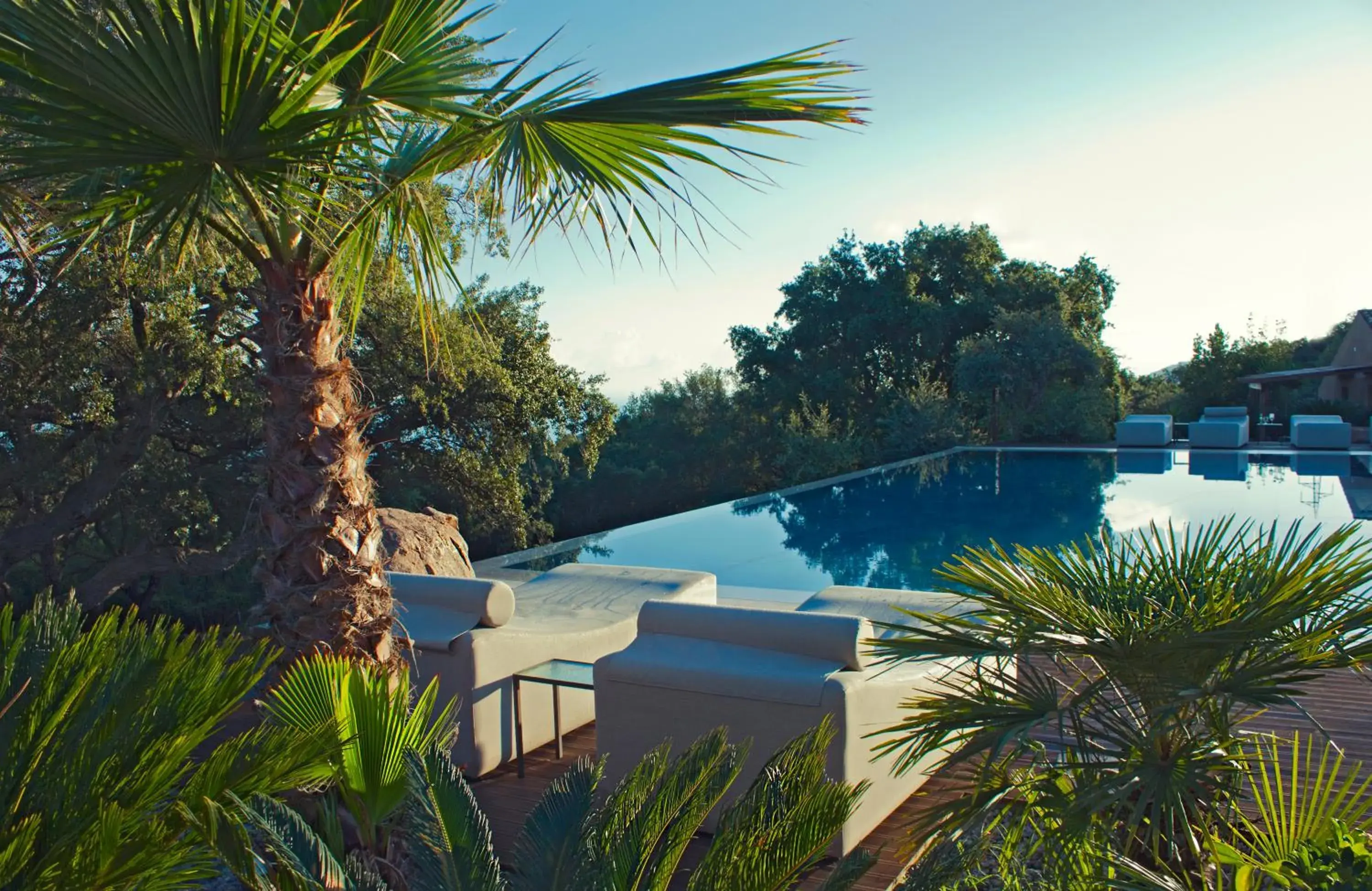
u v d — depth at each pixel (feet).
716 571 31.96
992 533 36.27
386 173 9.65
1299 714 14.03
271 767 7.11
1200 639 6.60
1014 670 12.48
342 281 10.36
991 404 68.64
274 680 9.89
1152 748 7.18
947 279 94.12
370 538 10.22
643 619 12.60
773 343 99.71
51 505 40.27
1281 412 66.74
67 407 34.01
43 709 6.68
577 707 15.61
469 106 9.31
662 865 7.09
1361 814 7.30
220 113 7.78
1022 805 7.80
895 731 8.37
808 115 9.13
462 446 52.08
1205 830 7.27
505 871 10.71
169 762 6.66
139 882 6.27
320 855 6.36
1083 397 67.21
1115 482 46.19
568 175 10.26
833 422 73.36
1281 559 7.32
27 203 9.48
